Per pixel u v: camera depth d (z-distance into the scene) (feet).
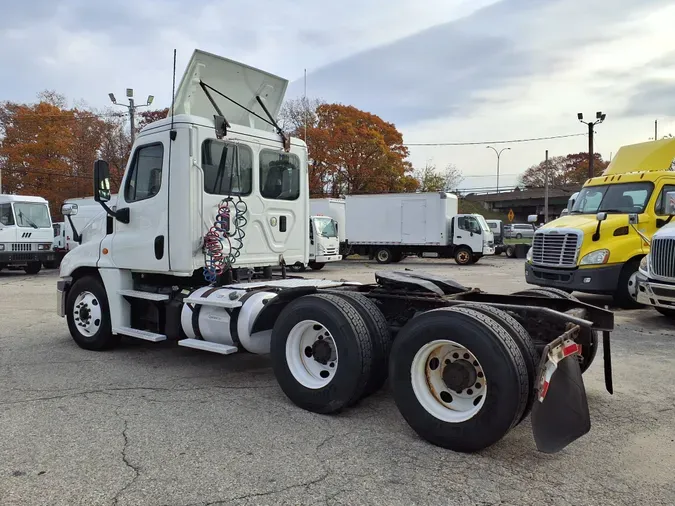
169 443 12.90
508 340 11.92
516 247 106.73
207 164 19.21
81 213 77.05
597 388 17.92
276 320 16.14
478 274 66.44
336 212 91.61
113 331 21.38
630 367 20.62
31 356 21.97
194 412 15.17
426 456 12.25
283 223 21.83
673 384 18.35
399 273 17.76
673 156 37.60
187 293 19.90
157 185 19.69
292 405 15.83
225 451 12.44
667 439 13.48
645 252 34.53
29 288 50.47
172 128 18.89
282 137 21.84
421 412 12.89
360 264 89.04
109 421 14.38
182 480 10.97
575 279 35.47
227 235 19.45
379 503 10.09
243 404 15.92
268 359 21.59
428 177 184.03
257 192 20.81
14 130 125.29
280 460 11.96
